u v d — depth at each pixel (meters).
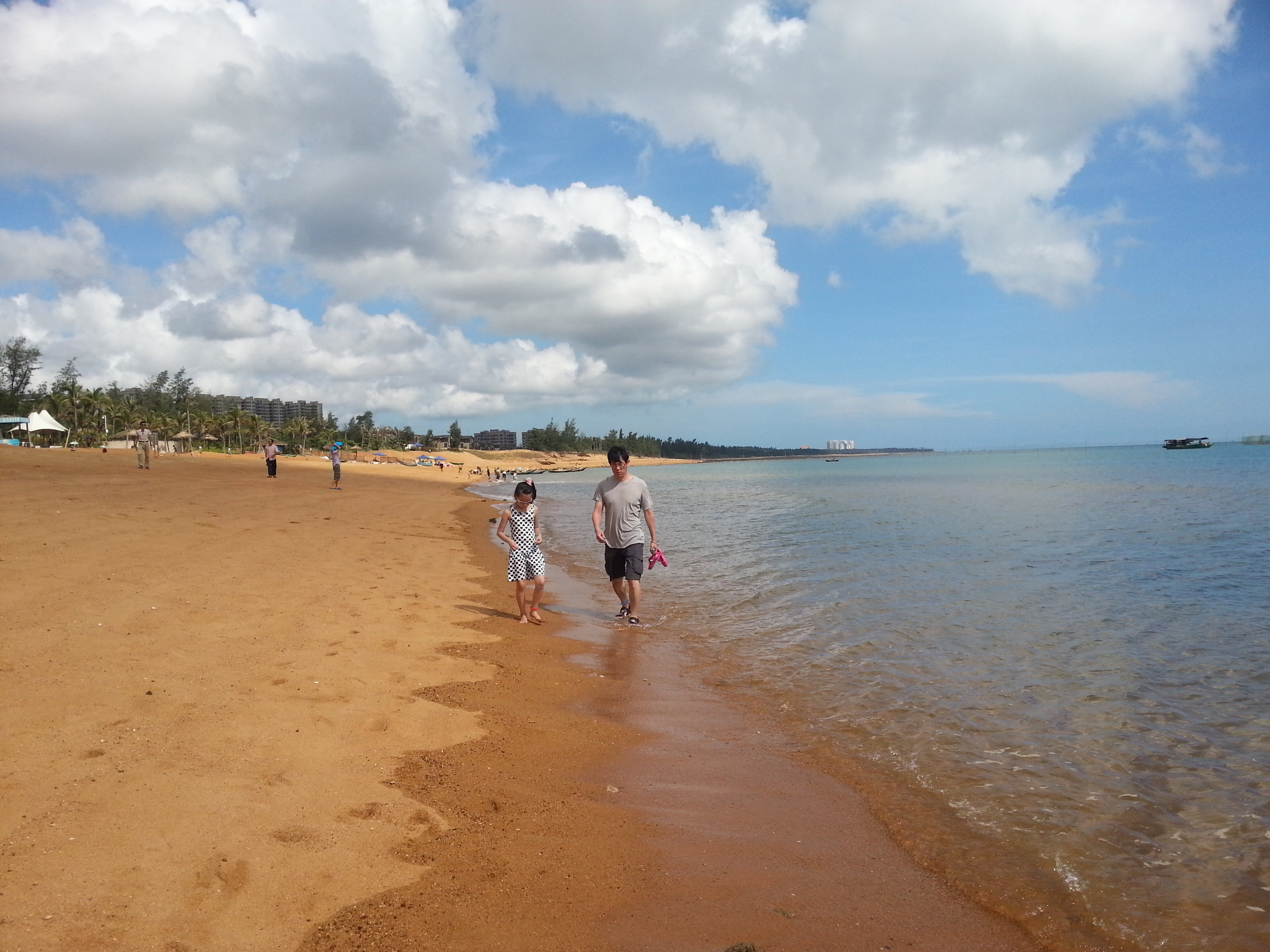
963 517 24.78
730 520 25.31
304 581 9.99
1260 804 4.42
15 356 101.25
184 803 3.70
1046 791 4.61
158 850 3.25
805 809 4.39
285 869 3.24
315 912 2.99
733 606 10.48
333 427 156.75
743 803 4.45
